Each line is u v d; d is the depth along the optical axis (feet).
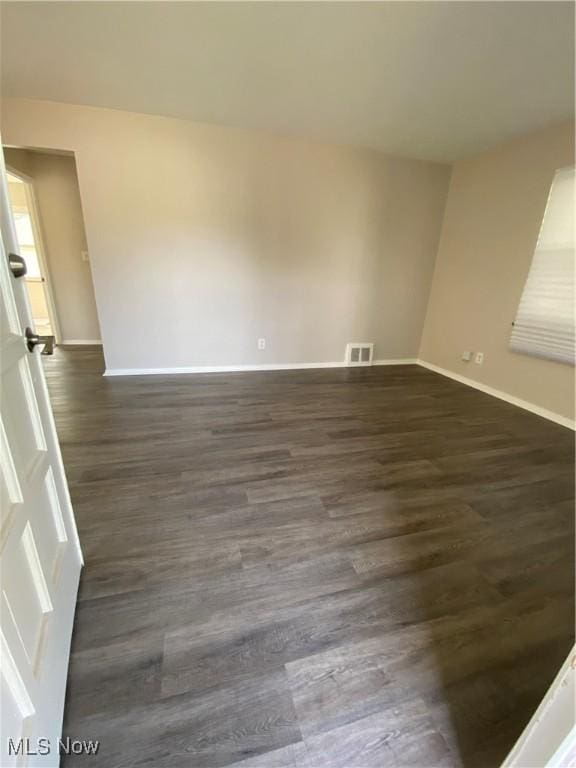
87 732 3.09
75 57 7.27
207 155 10.87
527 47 6.41
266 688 3.51
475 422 9.98
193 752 3.02
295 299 13.44
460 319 13.57
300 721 3.27
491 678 3.72
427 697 3.51
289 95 8.65
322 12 5.75
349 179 12.49
